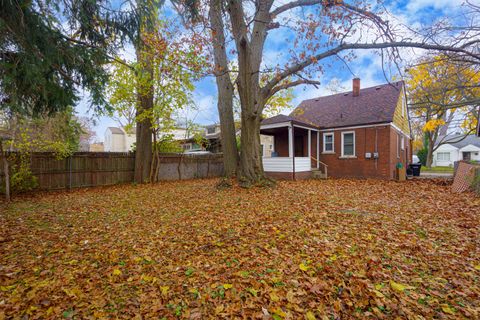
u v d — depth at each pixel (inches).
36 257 140.0
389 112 549.3
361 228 185.2
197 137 661.3
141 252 146.9
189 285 111.0
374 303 97.7
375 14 284.7
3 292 104.1
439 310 94.2
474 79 412.8
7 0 147.6
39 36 167.3
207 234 175.3
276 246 152.3
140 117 496.4
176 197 324.8
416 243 157.6
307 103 780.0
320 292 104.0
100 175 483.2
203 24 314.0
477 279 115.9
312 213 225.5
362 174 563.2
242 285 110.1
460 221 202.7
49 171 414.9
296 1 316.2
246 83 344.2
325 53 309.6
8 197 314.5
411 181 487.8
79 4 179.6
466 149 1450.5
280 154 679.1
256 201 280.7
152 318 89.8
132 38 217.8
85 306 96.1
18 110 184.7
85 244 160.1
